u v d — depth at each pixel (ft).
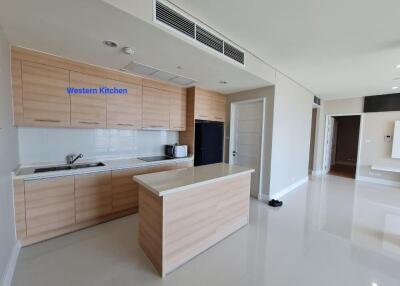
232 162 14.23
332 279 5.72
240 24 6.70
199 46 6.62
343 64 10.09
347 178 18.99
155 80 10.87
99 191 8.50
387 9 5.66
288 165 14.10
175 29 5.84
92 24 5.33
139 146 11.59
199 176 7.09
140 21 5.12
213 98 13.43
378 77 12.04
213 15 6.22
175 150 11.72
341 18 6.18
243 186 8.75
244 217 8.94
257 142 12.82
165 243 5.67
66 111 7.98
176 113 12.07
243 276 5.78
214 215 7.29
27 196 6.77
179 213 5.98
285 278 5.73
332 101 19.71
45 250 6.77
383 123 16.80
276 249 7.15
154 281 5.51
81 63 8.25
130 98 9.88
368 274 5.94
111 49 6.96
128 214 9.68
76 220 7.91
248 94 12.92
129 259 6.40
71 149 9.12
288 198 12.87
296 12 5.94
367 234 8.30
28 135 8.00
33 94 7.21
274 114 11.64
